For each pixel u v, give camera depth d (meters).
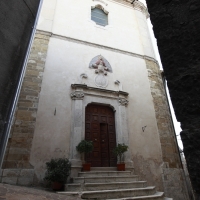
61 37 9.02
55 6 9.91
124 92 8.83
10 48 3.74
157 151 8.27
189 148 0.91
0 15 3.46
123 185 5.73
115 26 11.25
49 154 6.38
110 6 12.05
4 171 5.55
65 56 8.57
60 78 7.93
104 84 8.77
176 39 1.19
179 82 1.08
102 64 9.21
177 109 1.05
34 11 4.94
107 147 7.79
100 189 5.34
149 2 1.46
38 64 7.78
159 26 1.32
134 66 10.17
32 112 6.77
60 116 7.18
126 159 7.48
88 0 11.32
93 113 8.16
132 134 8.20
